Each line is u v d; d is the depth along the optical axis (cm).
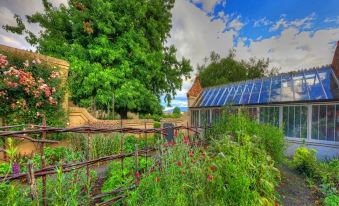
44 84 559
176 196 206
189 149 331
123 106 1094
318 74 921
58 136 574
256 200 238
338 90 768
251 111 1036
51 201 189
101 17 1053
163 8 1404
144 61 1122
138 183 254
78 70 960
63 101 652
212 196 235
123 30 1118
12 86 495
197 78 1638
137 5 1136
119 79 1038
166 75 1430
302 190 425
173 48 1466
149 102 1170
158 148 325
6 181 162
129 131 301
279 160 524
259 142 440
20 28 1164
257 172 283
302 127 840
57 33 1097
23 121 526
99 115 1138
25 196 178
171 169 251
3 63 494
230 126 526
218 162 267
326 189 422
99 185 321
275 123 930
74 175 239
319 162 640
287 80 1028
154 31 1266
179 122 1422
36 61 570
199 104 1409
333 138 750
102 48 1025
